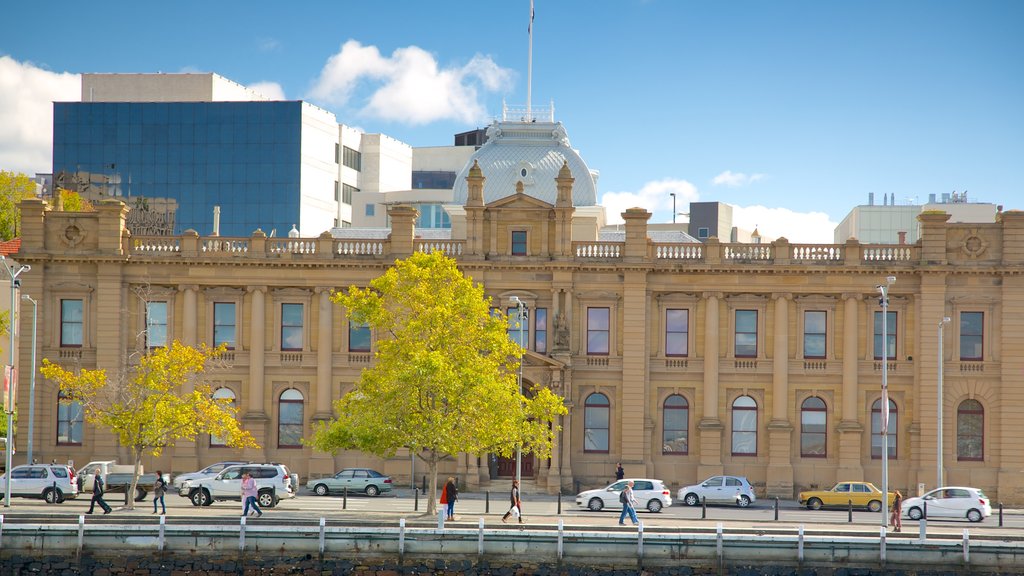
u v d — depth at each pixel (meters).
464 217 94.56
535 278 85.62
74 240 85.94
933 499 72.19
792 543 56.06
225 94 168.12
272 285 86.12
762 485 85.12
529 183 94.62
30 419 82.06
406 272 67.88
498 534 56.25
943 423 84.06
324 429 67.62
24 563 55.75
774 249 85.50
